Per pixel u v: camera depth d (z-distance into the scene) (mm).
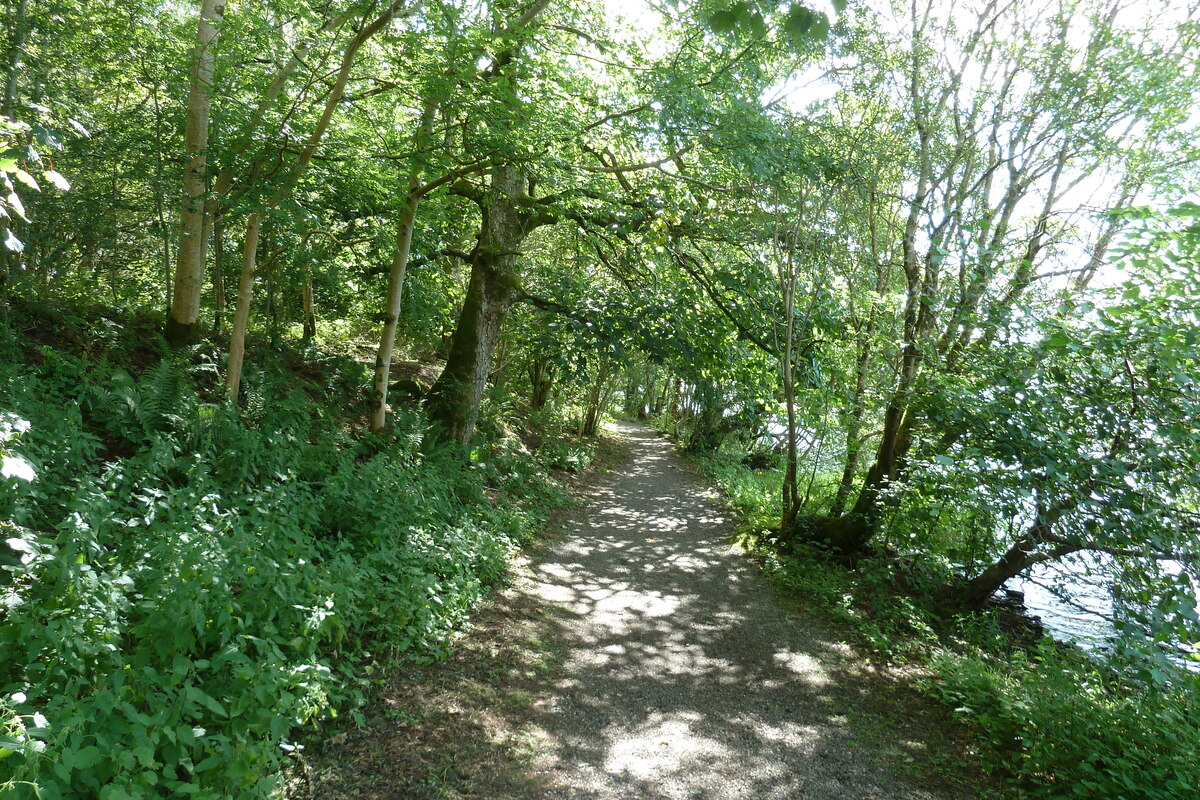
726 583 9391
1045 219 10266
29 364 7738
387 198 10898
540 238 20484
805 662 6789
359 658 5191
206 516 5426
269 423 8828
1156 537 6379
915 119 10867
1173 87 9266
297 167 8258
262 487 7215
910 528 9078
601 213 12359
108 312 10367
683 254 12273
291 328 15664
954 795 4570
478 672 5613
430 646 5688
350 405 12500
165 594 3941
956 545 8961
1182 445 6340
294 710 3900
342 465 7828
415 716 4750
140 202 10797
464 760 4359
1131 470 6762
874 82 11023
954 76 10922
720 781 4531
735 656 6809
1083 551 7555
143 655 3629
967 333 9234
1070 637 8750
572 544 10648
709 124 9664
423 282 14930
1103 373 7027
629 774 4504
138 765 2998
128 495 5578
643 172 12797
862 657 7035
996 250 8422
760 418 16031
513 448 15227
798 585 9273
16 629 3404
